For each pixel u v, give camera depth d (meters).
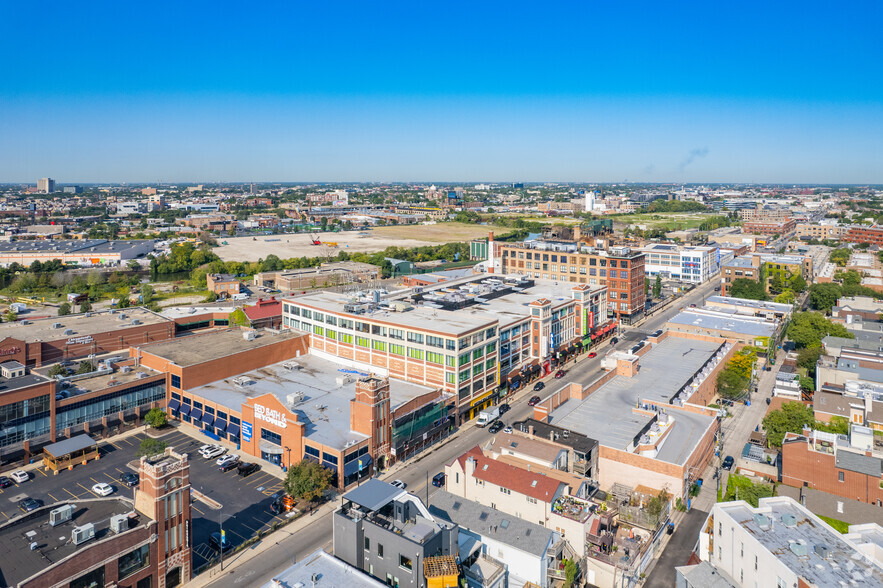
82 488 104.56
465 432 131.12
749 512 77.50
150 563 74.44
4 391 112.25
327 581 64.25
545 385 161.38
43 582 62.97
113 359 154.50
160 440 125.38
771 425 123.69
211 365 138.88
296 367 151.00
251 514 96.81
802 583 61.69
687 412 122.81
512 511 88.00
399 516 69.50
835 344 171.88
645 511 88.81
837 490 98.00
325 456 105.94
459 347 132.88
